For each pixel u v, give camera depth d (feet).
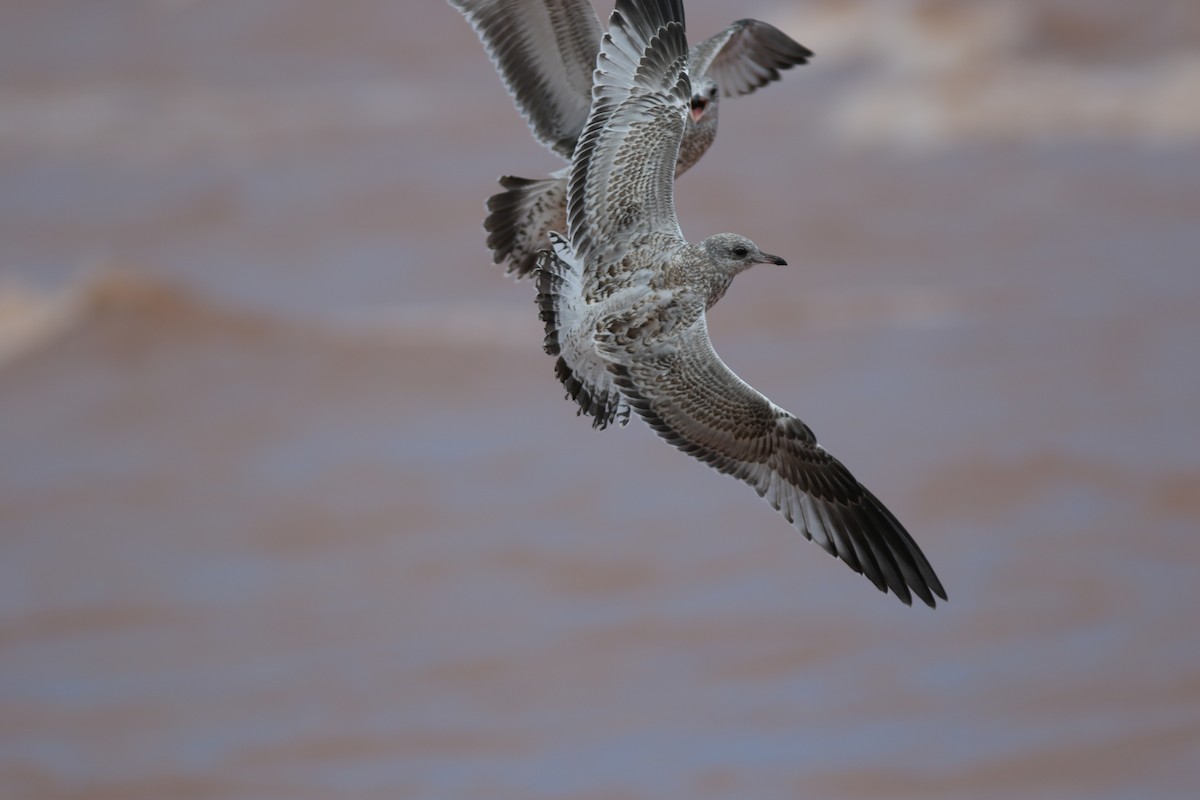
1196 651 82.89
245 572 104.22
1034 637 86.33
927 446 115.55
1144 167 196.34
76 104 261.85
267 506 115.55
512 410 130.82
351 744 79.36
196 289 159.43
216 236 200.75
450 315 156.04
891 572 25.34
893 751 75.66
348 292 171.12
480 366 140.56
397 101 251.19
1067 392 125.49
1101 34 230.07
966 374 130.82
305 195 211.41
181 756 79.10
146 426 135.33
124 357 146.10
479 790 74.59
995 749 74.90
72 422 136.46
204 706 84.58
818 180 200.03
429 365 140.67
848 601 91.30
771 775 74.18
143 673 89.30
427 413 131.44
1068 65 223.71
